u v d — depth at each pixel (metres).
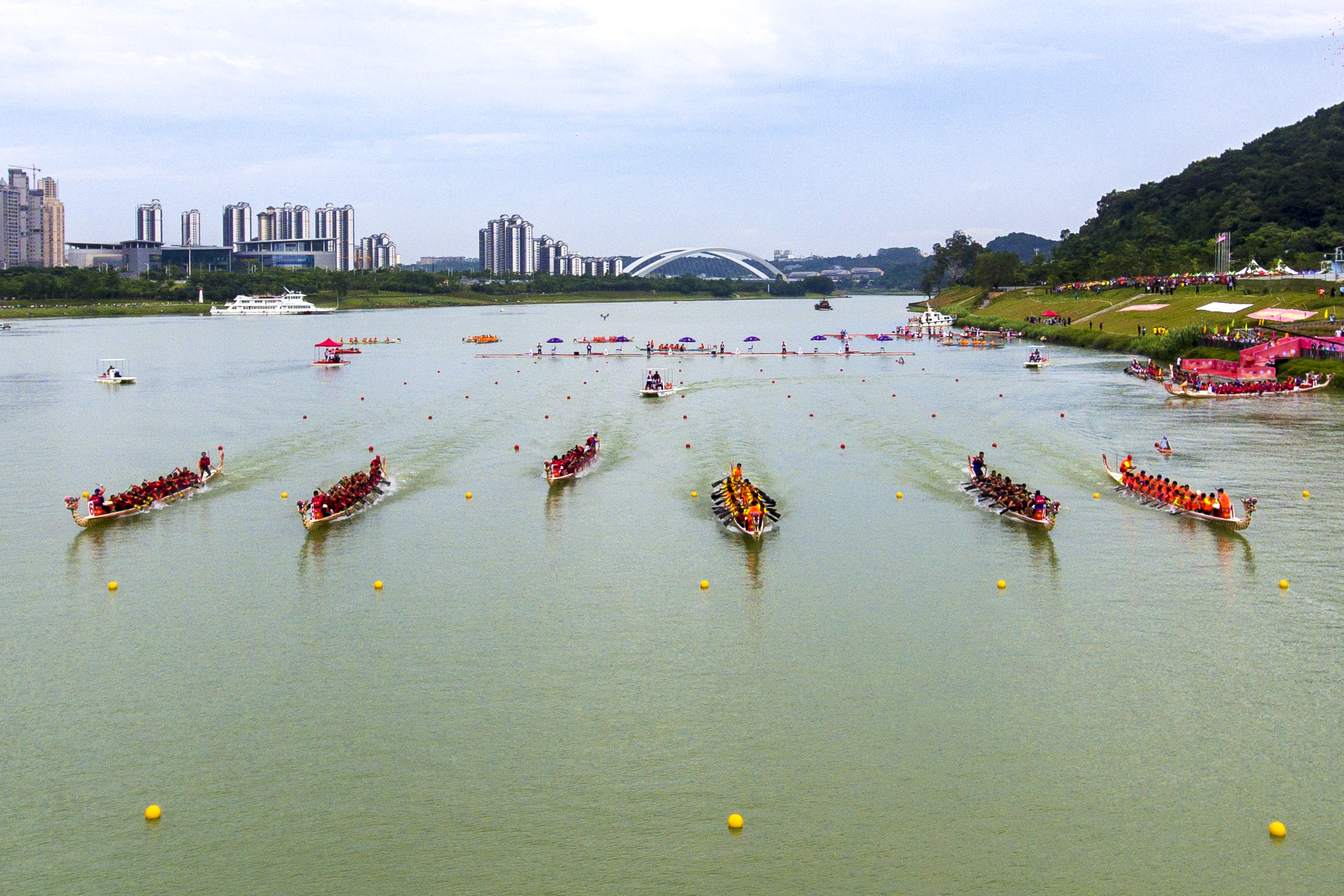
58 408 139.25
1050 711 49.25
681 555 71.31
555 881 38.22
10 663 55.09
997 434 112.25
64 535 77.12
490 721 48.62
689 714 49.06
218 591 65.19
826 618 60.19
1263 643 56.38
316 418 128.00
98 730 48.28
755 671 53.47
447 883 38.19
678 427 119.06
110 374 169.62
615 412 131.25
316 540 75.19
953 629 58.53
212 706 50.28
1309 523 77.19
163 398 148.75
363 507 83.31
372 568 69.00
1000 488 81.75
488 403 141.12
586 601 63.03
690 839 40.28
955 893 37.44
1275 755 45.56
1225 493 80.69
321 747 46.62
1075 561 69.38
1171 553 70.88
